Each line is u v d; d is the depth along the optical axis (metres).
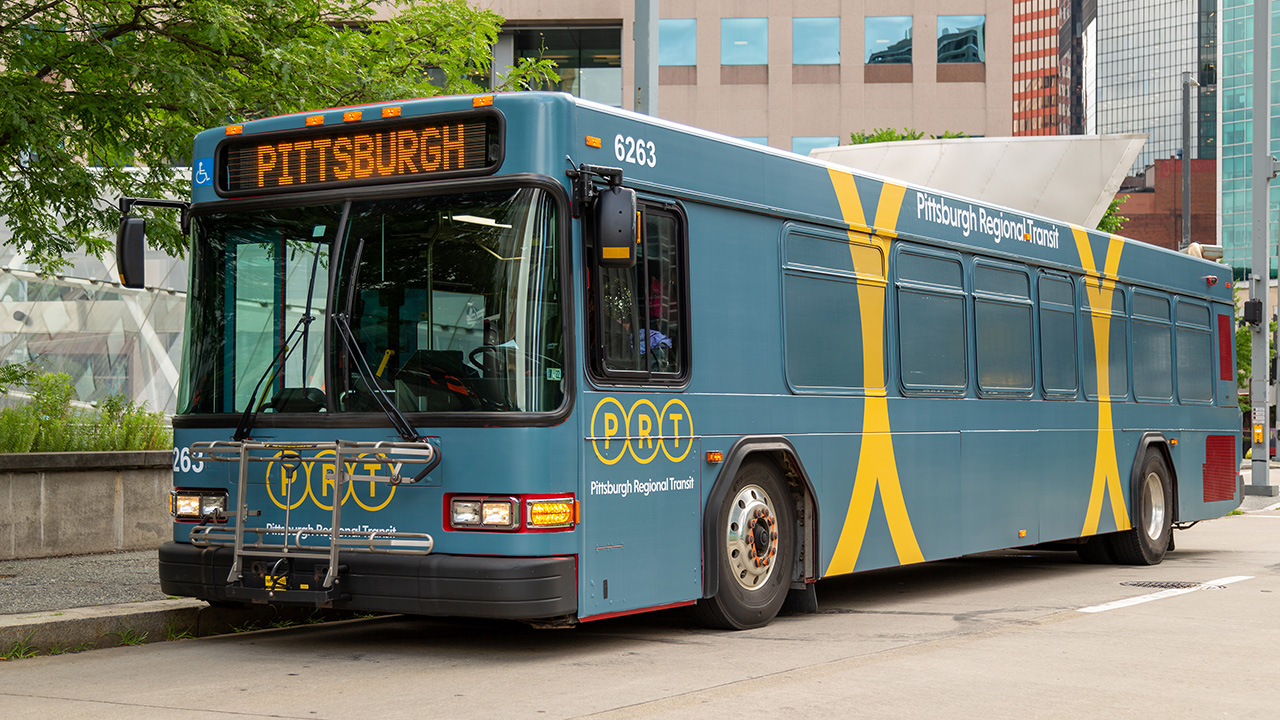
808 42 50.31
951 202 10.89
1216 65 140.12
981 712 5.93
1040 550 15.73
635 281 7.60
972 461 10.87
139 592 9.26
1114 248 13.60
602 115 7.45
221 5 11.31
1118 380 13.48
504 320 7.00
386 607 7.06
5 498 11.66
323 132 7.59
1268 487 25.70
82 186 11.19
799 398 8.91
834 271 9.39
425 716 5.80
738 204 8.45
